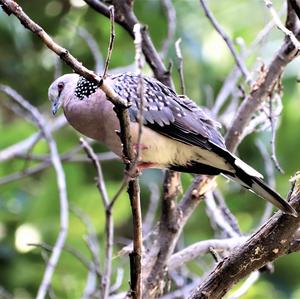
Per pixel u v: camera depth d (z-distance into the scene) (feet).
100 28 48.44
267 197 25.00
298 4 24.84
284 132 45.06
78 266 39.78
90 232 35.55
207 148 26.73
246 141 43.80
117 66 47.60
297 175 23.25
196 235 44.70
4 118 49.98
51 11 47.91
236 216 45.32
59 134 46.68
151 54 31.22
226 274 23.21
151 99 27.35
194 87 46.06
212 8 50.24
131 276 22.54
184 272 35.19
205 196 30.12
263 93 30.07
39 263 41.19
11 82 48.57
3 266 41.19
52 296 32.86
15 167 45.19
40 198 42.22
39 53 48.39
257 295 39.42
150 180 44.57
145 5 46.60
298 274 45.09
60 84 29.43
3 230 42.32
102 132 27.71
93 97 27.25
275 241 22.88
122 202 41.73
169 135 27.07
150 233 29.58
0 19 45.52
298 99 45.32
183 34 46.06
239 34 48.57
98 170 28.50
